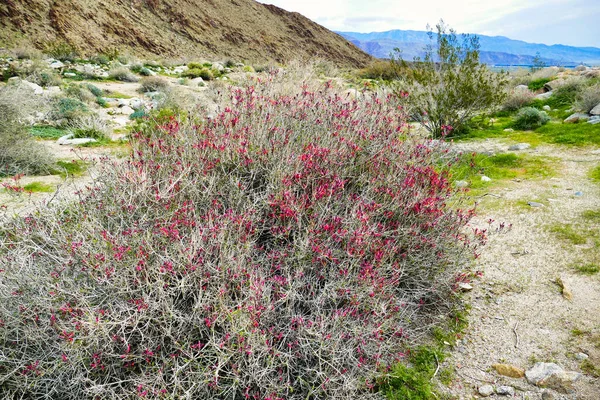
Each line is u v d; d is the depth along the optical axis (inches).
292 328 91.8
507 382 98.7
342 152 129.5
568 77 448.8
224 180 120.5
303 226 108.4
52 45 916.6
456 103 318.3
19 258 98.9
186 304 92.9
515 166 248.4
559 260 145.8
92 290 89.0
